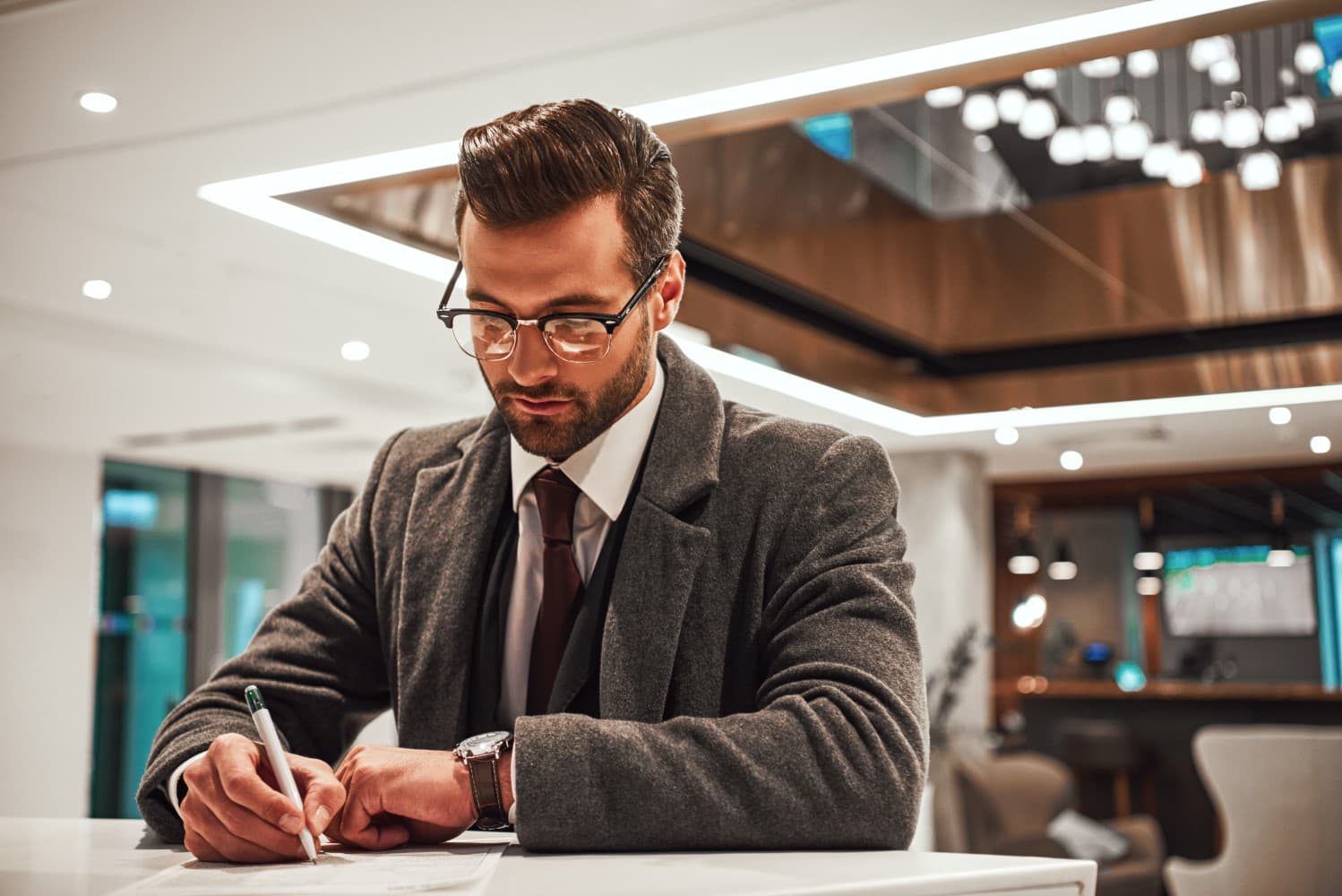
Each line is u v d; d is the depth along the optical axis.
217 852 0.91
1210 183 3.87
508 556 1.19
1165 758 8.07
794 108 2.95
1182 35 2.56
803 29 2.57
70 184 3.52
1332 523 12.76
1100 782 8.11
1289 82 3.79
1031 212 4.11
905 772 0.94
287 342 5.47
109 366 5.59
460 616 1.18
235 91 2.91
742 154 3.29
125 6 2.51
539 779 0.89
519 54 2.70
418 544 1.23
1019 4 2.45
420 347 5.55
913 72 2.76
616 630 1.10
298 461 8.73
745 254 3.58
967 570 8.55
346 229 3.96
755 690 1.11
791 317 5.05
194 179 3.48
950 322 4.99
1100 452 8.38
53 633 7.96
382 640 1.27
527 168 0.98
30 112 3.04
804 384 5.76
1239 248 4.24
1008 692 10.68
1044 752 8.53
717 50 2.68
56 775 7.88
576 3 2.49
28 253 4.20
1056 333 5.25
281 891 0.74
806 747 0.93
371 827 0.96
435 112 3.01
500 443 1.24
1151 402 6.46
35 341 5.13
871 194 3.90
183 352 5.70
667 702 1.10
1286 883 5.39
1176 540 13.61
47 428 7.33
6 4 2.53
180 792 1.02
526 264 0.99
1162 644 13.48
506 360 1.02
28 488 7.93
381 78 2.83
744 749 0.92
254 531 9.58
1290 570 13.12
